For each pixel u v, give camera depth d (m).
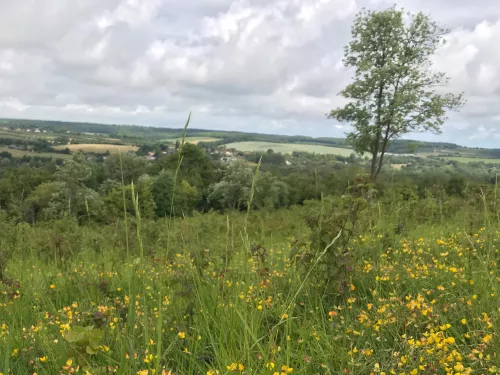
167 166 72.88
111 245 10.14
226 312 3.13
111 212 18.12
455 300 3.56
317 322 3.34
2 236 10.48
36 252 8.83
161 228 10.73
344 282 3.84
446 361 2.48
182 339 3.05
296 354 2.83
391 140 32.09
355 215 3.97
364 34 32.47
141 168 72.31
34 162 121.12
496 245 5.11
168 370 2.52
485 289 3.55
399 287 4.04
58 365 2.82
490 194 8.85
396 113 30.47
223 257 4.90
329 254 3.92
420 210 11.73
